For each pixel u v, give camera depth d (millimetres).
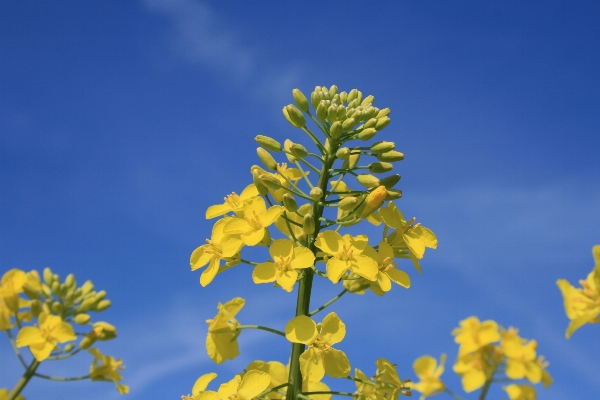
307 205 321
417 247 306
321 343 293
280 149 320
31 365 286
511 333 245
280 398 306
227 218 310
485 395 244
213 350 297
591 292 251
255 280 293
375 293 308
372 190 309
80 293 295
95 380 291
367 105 328
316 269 297
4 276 289
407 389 297
